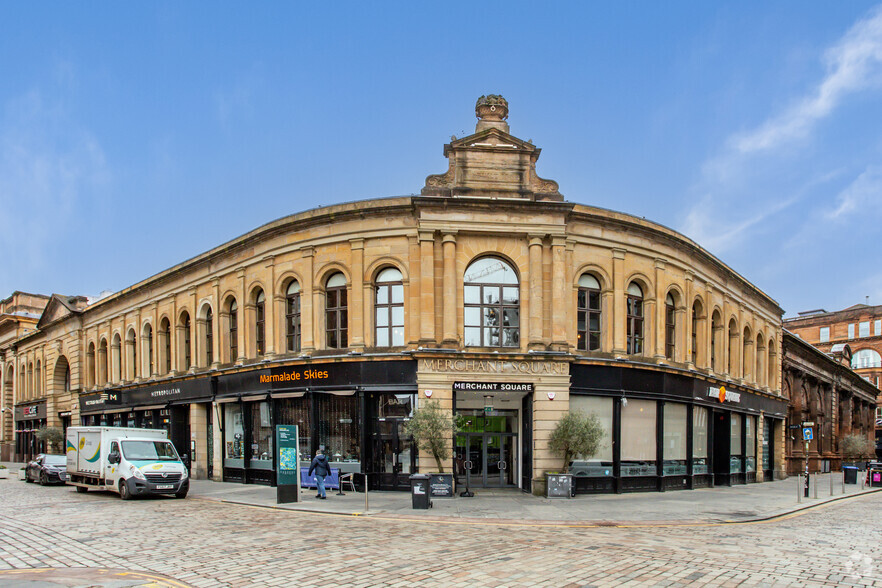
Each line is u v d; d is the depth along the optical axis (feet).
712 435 96.32
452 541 41.96
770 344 130.00
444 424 69.56
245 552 37.60
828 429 168.14
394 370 75.92
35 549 39.06
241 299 92.58
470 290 77.82
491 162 78.79
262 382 85.76
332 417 79.82
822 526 54.08
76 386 143.02
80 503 66.90
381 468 76.84
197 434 99.71
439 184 78.38
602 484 77.92
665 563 35.17
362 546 39.75
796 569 34.30
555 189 79.61
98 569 32.78
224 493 75.82
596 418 77.61
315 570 32.65
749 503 70.64
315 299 82.48
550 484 70.44
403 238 78.95
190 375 100.99
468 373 73.56
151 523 50.60
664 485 84.23
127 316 124.36
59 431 147.13
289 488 64.64
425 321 75.00
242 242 91.20
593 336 81.71
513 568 33.32
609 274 82.64
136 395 117.60
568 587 29.45
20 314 190.19
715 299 103.86
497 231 76.64
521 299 76.64
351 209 79.77
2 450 189.47
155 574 31.65
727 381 103.30
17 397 180.75
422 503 59.62
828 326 264.11
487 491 76.13
